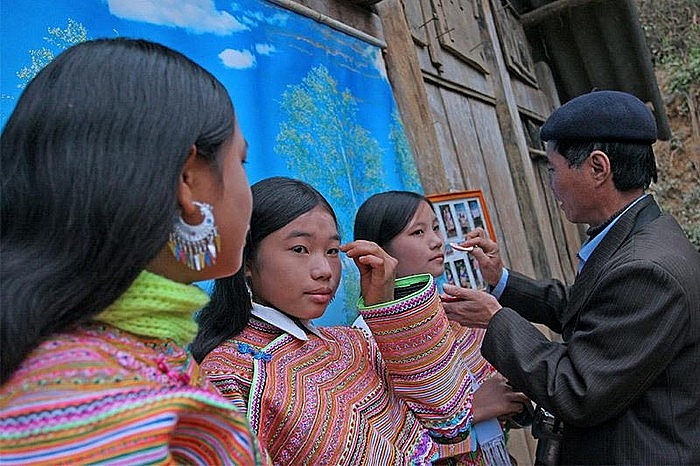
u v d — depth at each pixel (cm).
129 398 60
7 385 59
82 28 142
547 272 396
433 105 314
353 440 118
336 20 239
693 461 135
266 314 126
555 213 491
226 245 76
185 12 171
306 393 117
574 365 138
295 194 128
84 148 63
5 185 65
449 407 132
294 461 113
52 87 66
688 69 906
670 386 137
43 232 63
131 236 62
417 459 129
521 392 153
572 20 521
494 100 405
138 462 58
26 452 58
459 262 222
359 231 172
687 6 929
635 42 523
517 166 402
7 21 129
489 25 419
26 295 59
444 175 274
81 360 61
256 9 198
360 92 238
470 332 177
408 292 141
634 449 136
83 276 62
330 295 130
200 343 123
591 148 156
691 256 144
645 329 132
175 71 69
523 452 291
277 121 193
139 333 67
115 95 65
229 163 74
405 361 132
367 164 228
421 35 314
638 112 157
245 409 113
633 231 152
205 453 66
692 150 894
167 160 65
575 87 566
